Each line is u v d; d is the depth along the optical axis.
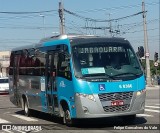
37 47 16.42
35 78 16.66
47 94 15.32
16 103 19.61
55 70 14.45
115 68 13.16
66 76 13.50
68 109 13.56
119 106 12.82
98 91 12.70
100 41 13.62
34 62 16.80
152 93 36.19
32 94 17.11
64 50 13.77
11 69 20.20
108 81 12.82
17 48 19.52
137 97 13.09
